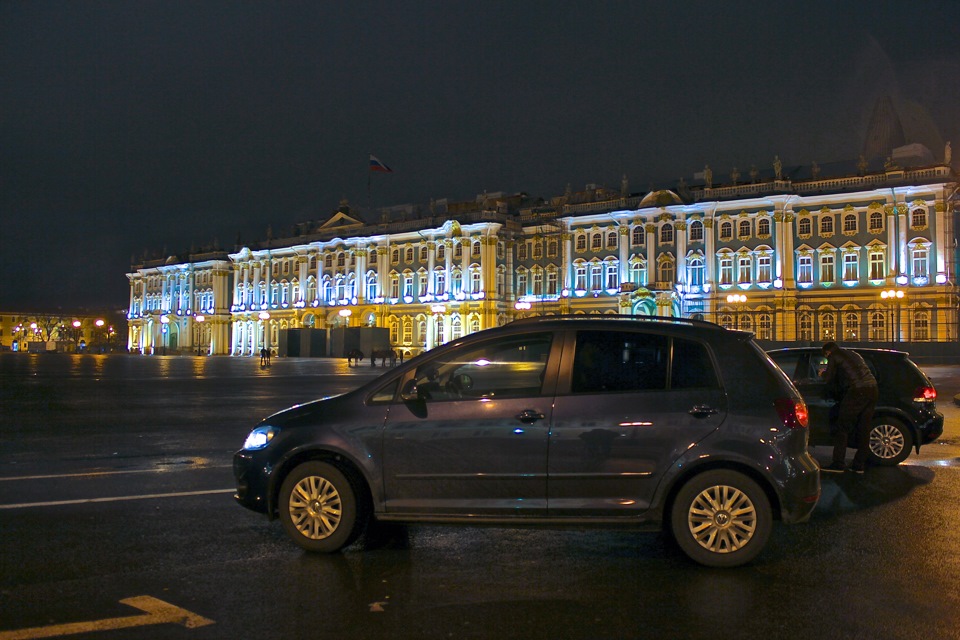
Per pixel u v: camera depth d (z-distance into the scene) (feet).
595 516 23.85
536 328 25.50
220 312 372.79
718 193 234.38
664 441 23.67
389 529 28.37
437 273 286.87
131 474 39.55
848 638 18.26
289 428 25.61
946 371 159.43
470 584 22.13
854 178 217.56
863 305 214.69
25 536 27.17
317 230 333.21
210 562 24.16
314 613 19.79
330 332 279.08
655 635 18.40
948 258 205.16
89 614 19.65
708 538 23.72
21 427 60.18
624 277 249.55
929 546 26.11
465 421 24.50
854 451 48.57
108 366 195.62
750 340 25.02
